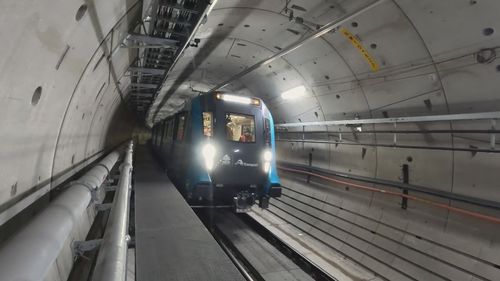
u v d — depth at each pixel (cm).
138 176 837
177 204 515
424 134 667
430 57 575
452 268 586
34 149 256
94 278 174
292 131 1223
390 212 770
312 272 675
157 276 262
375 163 827
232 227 808
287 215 1172
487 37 478
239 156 702
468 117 513
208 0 394
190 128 714
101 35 338
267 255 648
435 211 663
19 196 233
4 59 159
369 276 713
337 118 938
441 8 488
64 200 236
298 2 632
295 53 852
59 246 176
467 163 590
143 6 431
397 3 526
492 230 549
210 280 260
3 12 141
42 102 242
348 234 859
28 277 128
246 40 882
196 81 1441
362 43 663
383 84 709
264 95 1242
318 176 1060
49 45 211
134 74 750
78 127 443
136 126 3322
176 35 566
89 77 391
